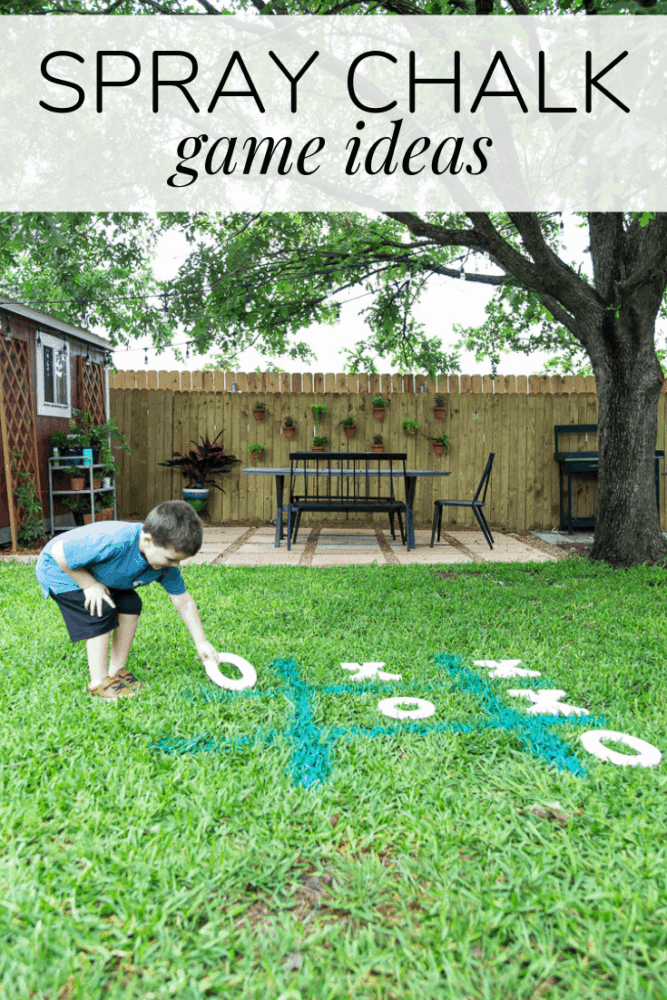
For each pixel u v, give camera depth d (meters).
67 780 1.71
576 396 8.48
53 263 6.93
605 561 5.43
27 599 3.91
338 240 7.34
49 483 7.21
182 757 1.85
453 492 8.62
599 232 5.21
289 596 4.05
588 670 2.68
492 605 3.88
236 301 7.12
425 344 8.36
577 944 1.18
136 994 1.06
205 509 8.55
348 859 1.43
